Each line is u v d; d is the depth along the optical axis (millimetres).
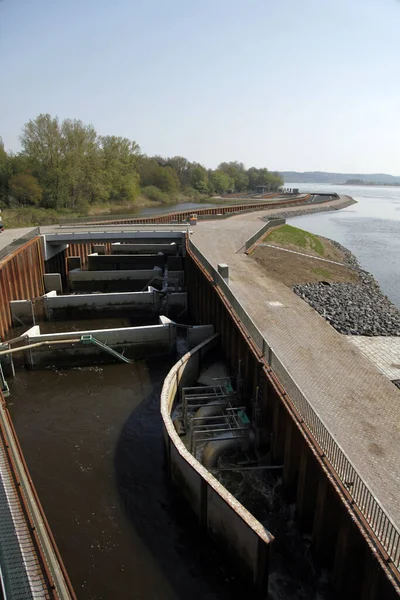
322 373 19672
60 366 29609
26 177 91312
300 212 114188
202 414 22453
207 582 14469
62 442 21562
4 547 11305
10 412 24078
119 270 50219
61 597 10516
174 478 18125
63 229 52781
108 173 120000
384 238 83000
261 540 12977
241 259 40906
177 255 52594
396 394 18047
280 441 18719
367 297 37844
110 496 18156
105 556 15383
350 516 11539
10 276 36812
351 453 14133
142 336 30609
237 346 25453
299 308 28641
